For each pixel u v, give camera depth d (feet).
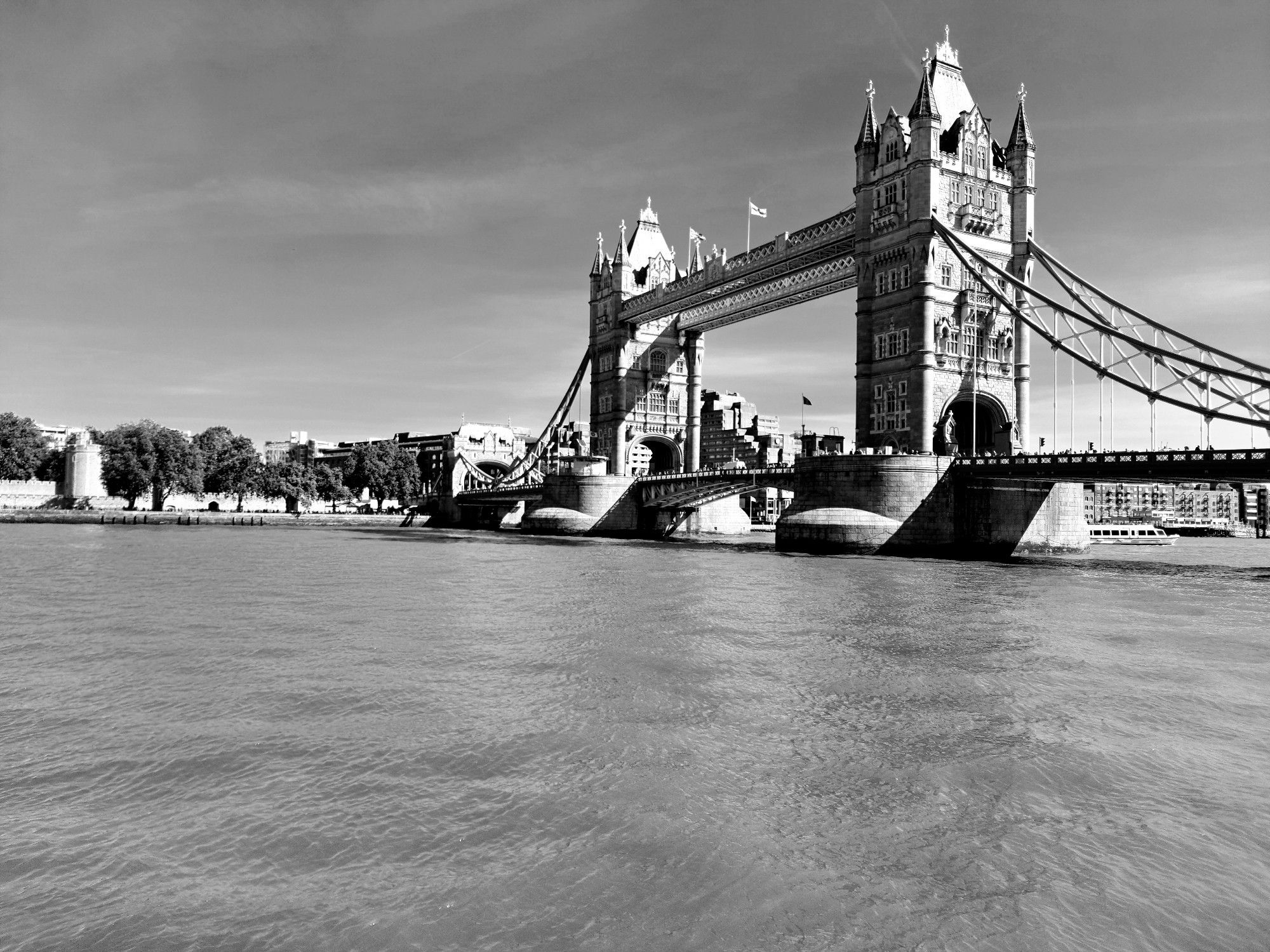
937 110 277.64
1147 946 35.09
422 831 45.39
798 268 329.31
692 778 53.01
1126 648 94.68
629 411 447.01
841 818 47.21
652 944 34.99
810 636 100.94
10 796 50.78
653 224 476.13
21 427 554.87
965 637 100.48
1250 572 202.69
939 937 35.58
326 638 99.96
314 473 568.41
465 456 574.15
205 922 36.76
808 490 261.44
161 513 501.56
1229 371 208.74
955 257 271.69
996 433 277.64
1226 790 51.80
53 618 115.96
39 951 34.55
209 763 55.93
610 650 92.22
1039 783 52.60
